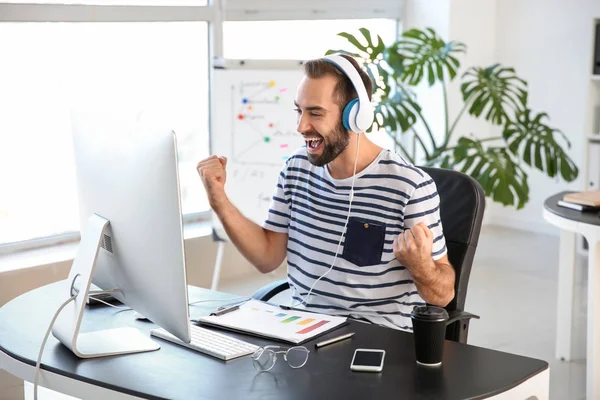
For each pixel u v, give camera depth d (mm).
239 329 1846
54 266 3631
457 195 2275
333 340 1765
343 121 2014
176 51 4426
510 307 4145
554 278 4672
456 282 2209
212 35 4488
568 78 5578
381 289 2086
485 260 5059
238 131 4152
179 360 1679
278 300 3221
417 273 1872
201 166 2174
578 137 5582
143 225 1609
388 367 1614
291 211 2248
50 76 3885
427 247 1803
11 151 3785
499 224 6074
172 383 1551
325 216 2148
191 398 1476
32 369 1680
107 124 1733
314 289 2146
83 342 1777
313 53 5016
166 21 4230
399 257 1844
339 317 1916
